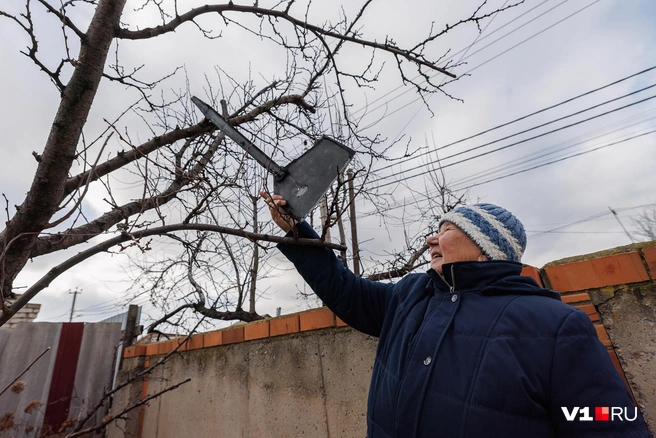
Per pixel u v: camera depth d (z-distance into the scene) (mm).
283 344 2154
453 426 762
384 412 922
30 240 1050
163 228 1147
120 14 1229
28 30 1025
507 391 735
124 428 3115
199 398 2688
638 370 1110
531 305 838
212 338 2719
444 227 1143
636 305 1161
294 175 1396
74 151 1072
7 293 1027
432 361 865
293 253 1463
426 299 1085
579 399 690
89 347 3594
